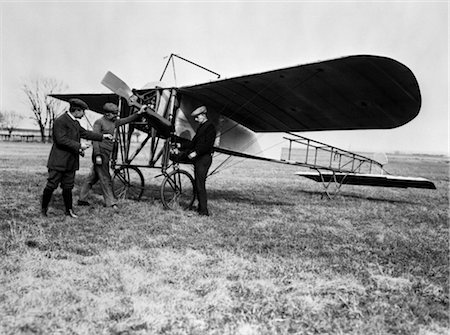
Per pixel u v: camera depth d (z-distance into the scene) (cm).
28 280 281
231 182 1259
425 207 887
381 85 511
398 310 268
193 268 328
